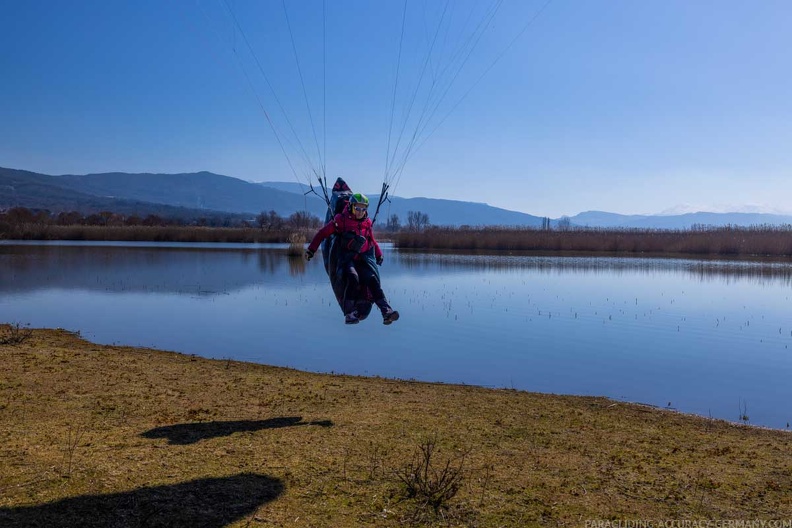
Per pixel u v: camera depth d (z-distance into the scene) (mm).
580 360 15164
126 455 6355
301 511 5297
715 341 17688
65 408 8203
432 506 5512
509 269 39750
